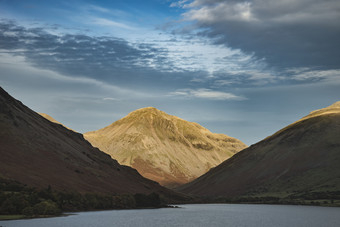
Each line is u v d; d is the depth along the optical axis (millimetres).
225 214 196125
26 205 142000
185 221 156500
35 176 181000
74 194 181250
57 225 123125
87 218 150500
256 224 147125
